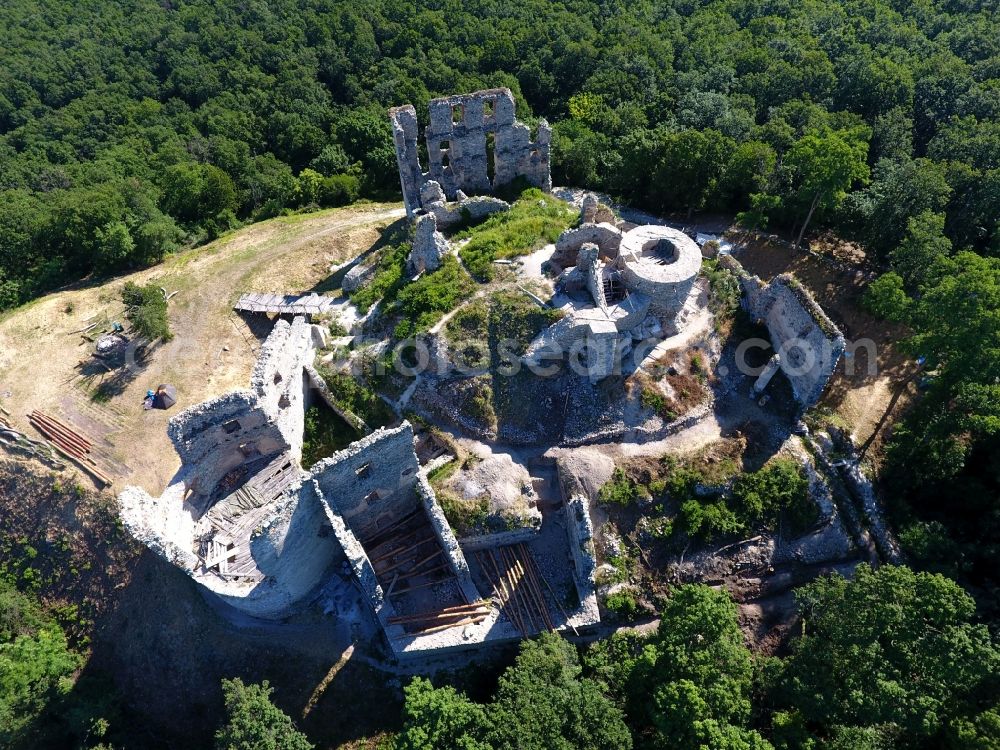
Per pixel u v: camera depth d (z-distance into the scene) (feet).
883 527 131.44
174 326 168.04
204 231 211.82
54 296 179.32
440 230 174.50
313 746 105.70
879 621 95.86
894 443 138.41
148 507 103.14
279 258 192.54
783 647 119.24
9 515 137.39
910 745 95.14
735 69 243.60
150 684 122.83
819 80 221.87
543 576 121.90
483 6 306.96
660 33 274.77
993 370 120.78
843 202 172.24
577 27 277.03
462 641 114.21
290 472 123.44
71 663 122.31
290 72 285.43
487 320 136.36
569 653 108.78
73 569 133.18
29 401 149.89
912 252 151.43
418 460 127.54
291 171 251.60
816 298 168.25
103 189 207.31
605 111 232.12
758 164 184.34
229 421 112.68
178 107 286.05
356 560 107.14
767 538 126.11
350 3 322.75
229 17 326.85
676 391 132.87
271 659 119.44
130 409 148.77
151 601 127.85
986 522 127.85
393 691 116.37
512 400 131.85
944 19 245.65
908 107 207.92
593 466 125.39
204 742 117.19
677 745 92.22
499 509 120.57
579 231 140.77
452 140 185.57
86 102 285.84
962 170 164.14
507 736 91.66
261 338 165.58
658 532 123.85
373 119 248.52
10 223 189.57
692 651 99.55
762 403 137.90
